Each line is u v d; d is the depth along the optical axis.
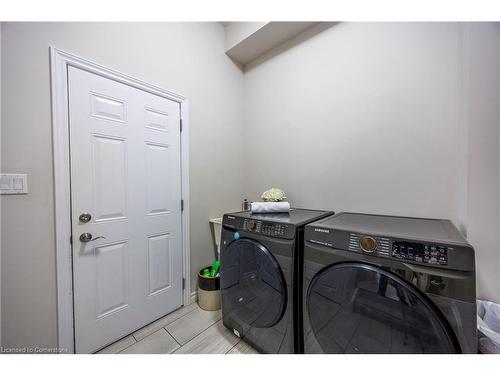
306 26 1.78
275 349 1.18
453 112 1.20
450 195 1.22
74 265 1.25
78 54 1.25
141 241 1.56
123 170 1.46
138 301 1.54
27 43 1.09
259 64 2.21
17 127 1.06
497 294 1.03
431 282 0.73
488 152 1.03
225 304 1.47
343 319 0.91
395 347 0.80
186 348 1.36
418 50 1.30
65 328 1.21
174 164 1.77
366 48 1.49
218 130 2.12
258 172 2.25
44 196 1.14
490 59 1.02
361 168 1.54
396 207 1.40
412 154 1.33
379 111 1.45
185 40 1.83
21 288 1.09
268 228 1.20
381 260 0.83
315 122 1.78
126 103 1.47
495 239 1.03
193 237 1.92
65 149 1.20
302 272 1.10
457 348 0.71
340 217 1.36
